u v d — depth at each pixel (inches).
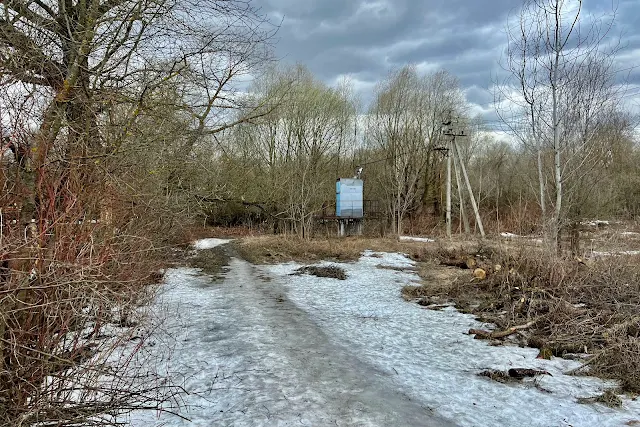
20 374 123.0
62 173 150.2
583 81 413.4
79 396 135.6
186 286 466.3
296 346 269.0
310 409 183.6
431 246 794.8
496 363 243.9
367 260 690.8
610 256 370.0
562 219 421.7
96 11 219.1
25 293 121.7
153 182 302.0
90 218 161.3
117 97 238.5
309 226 887.1
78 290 124.6
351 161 1467.8
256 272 579.8
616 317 282.8
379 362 244.4
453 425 171.5
